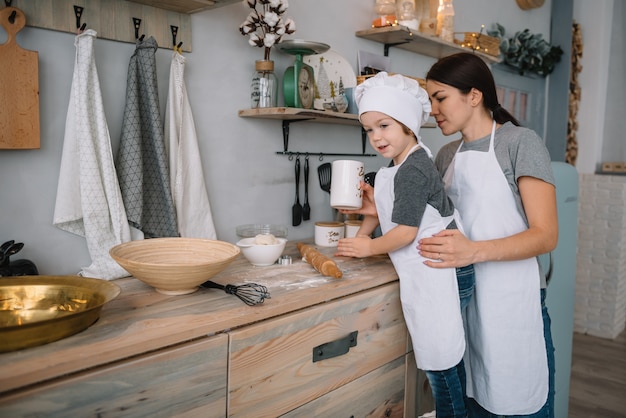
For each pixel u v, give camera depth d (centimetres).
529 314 148
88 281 103
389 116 139
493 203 145
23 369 75
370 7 227
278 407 114
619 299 379
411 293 142
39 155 131
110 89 143
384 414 148
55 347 84
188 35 159
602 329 379
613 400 272
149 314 102
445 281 138
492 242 136
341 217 210
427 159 142
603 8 395
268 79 174
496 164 145
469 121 154
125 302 109
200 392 97
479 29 311
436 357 139
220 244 125
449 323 138
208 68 167
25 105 124
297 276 137
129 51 147
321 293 122
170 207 149
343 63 211
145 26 148
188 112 158
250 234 172
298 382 118
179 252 128
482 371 153
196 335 96
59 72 133
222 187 176
